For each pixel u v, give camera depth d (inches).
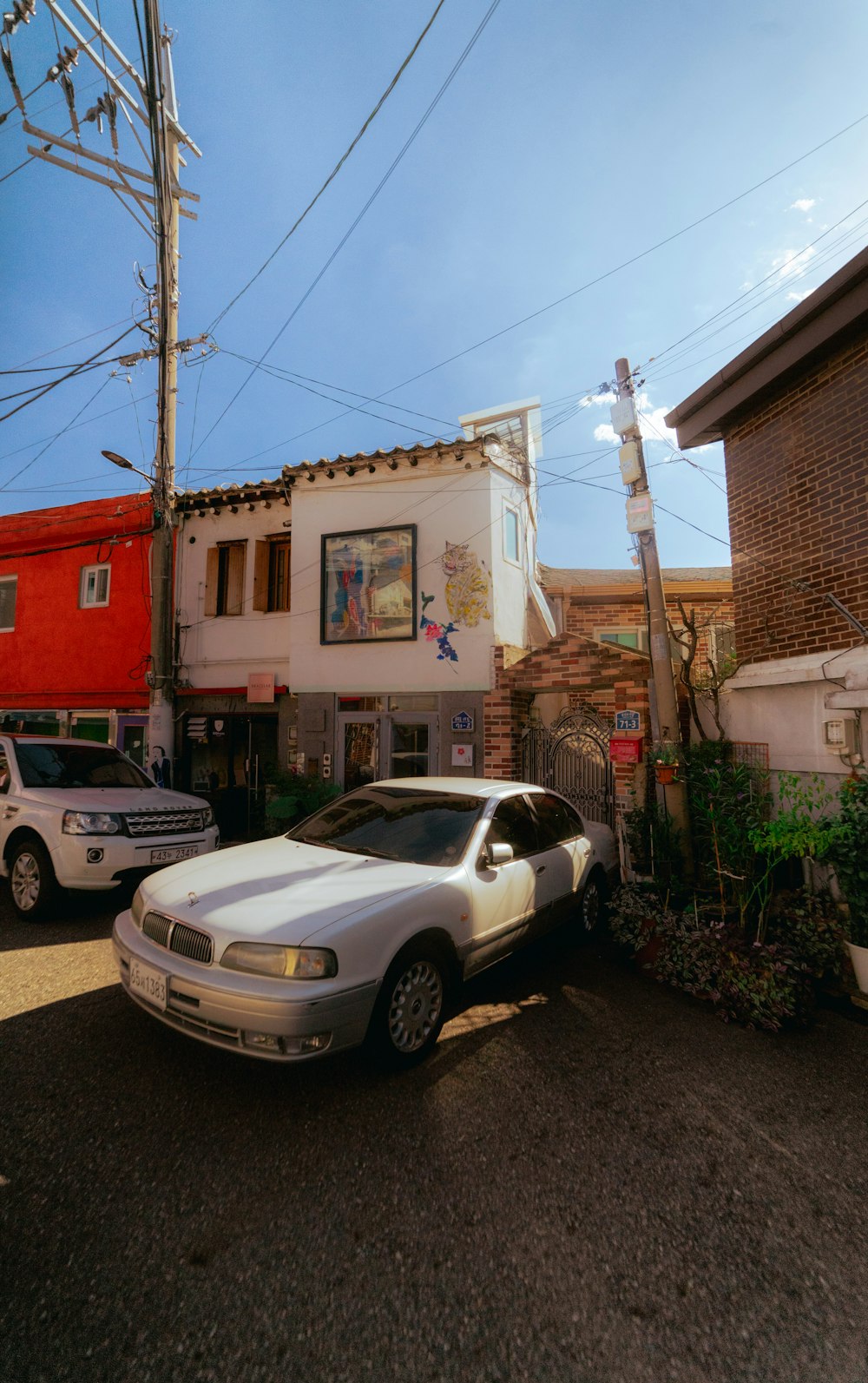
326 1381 71.3
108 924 232.1
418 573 402.6
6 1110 120.5
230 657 466.0
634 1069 145.1
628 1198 102.8
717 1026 169.0
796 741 246.1
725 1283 86.7
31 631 537.3
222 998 120.5
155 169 350.6
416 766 401.7
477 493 394.6
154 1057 141.5
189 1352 74.2
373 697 411.5
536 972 202.5
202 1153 110.0
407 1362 73.9
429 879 151.9
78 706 511.2
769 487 263.6
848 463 225.0
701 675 385.4
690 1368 74.4
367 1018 127.5
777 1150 117.2
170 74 387.5
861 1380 73.3
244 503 467.8
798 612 247.9
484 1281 85.6
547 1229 95.4
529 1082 137.5
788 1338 78.7
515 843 190.2
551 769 363.3
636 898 219.3
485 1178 106.3
